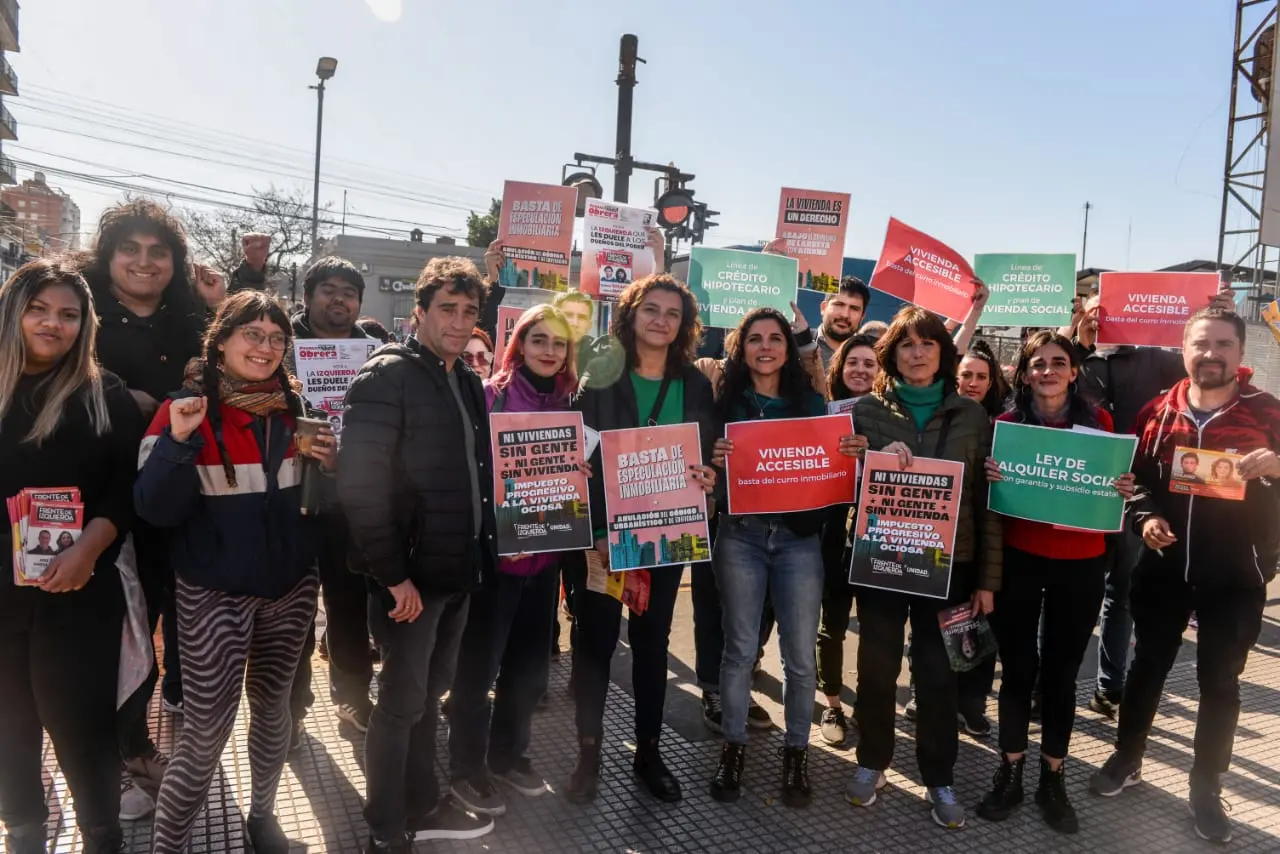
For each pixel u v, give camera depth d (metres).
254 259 4.55
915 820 3.09
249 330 2.36
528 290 4.68
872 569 3.10
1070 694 3.12
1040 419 3.38
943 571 3.02
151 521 2.25
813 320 10.20
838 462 3.15
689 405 3.24
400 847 2.57
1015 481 3.07
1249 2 11.29
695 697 4.10
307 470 2.46
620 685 4.17
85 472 2.31
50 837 2.63
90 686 2.34
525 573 3.02
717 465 3.19
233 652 2.36
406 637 2.54
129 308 3.05
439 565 2.52
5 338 2.22
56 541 2.23
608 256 4.66
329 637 3.41
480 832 2.82
